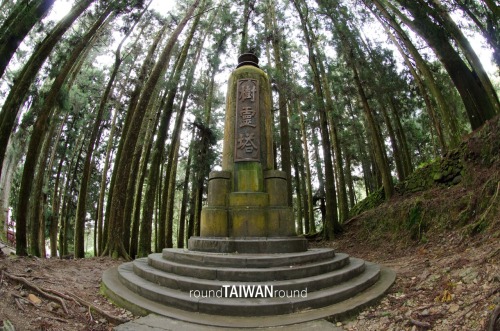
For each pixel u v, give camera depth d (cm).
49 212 1648
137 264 607
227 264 515
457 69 949
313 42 1358
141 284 490
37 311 397
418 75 1273
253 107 736
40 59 645
